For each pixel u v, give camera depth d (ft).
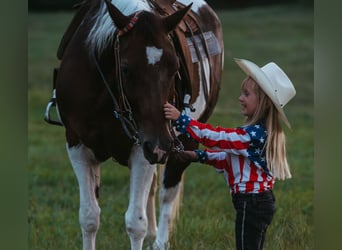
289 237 27.25
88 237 23.13
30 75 80.79
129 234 22.68
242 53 95.50
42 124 59.62
